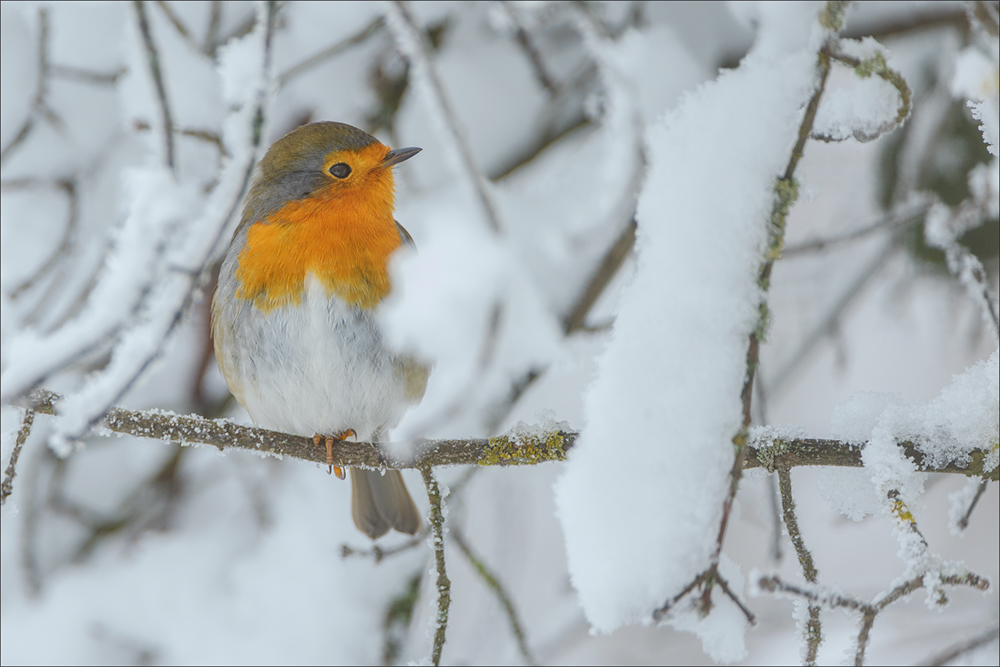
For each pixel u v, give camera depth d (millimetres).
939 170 8789
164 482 10141
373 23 8883
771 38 6434
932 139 8727
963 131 8633
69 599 9172
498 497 10078
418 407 7617
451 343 3994
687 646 9797
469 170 4609
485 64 9438
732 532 10945
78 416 4633
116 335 4570
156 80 5316
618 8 8609
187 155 7934
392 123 9289
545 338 6309
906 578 4457
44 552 9758
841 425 5223
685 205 4066
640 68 7875
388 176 7117
